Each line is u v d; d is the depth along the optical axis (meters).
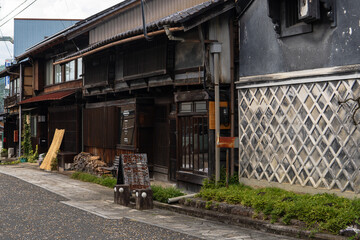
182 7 16.17
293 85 10.34
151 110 17.22
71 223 9.74
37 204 12.35
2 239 8.27
